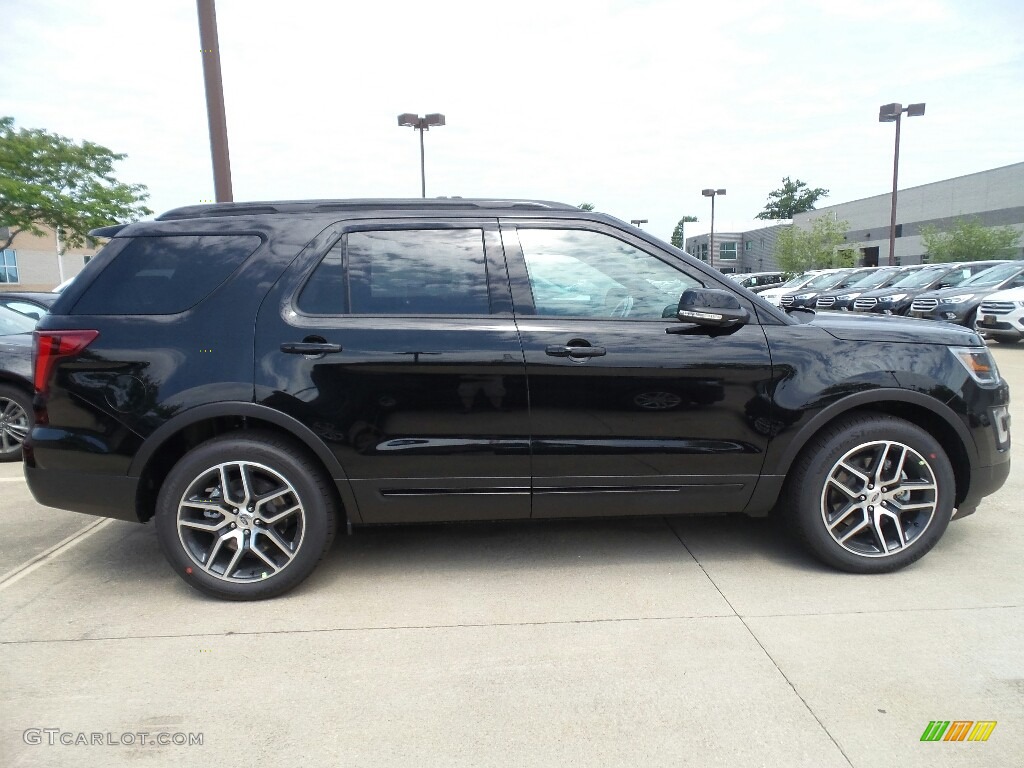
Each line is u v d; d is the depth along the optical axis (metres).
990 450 3.31
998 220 35.38
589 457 3.16
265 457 3.07
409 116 19.53
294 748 2.16
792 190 85.06
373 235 3.22
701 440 3.19
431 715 2.32
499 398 3.10
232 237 3.21
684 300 3.05
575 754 2.12
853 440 3.21
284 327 3.06
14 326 6.36
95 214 21.75
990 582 3.23
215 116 6.56
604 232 3.28
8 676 2.56
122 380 3.03
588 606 3.07
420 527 4.05
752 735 2.20
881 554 3.30
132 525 4.18
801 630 2.83
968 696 2.38
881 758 2.09
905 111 24.91
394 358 3.05
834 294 20.19
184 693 2.45
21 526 4.16
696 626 2.88
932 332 3.32
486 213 3.29
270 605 3.12
